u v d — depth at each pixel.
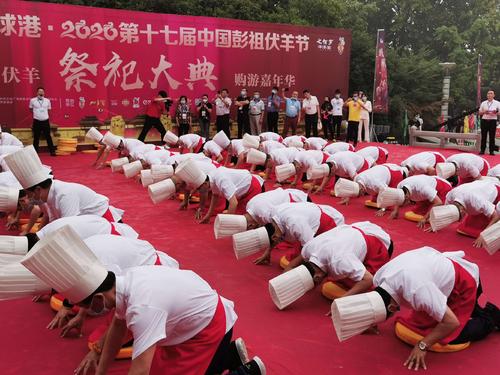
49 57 14.20
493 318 4.08
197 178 6.82
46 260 2.53
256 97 16.50
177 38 15.90
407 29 35.06
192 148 12.18
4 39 13.62
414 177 7.17
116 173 11.31
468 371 3.59
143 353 2.62
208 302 3.03
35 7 13.84
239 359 3.24
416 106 28.27
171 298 2.82
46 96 14.30
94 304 2.69
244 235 4.89
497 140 20.89
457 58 31.77
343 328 3.39
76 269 2.58
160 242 6.45
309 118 16.66
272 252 6.09
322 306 4.65
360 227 4.57
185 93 16.31
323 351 3.84
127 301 2.73
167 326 2.84
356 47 25.69
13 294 3.21
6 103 13.84
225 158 12.23
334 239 4.30
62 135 14.63
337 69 18.64
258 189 7.11
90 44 14.67
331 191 9.38
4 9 13.52
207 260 5.81
